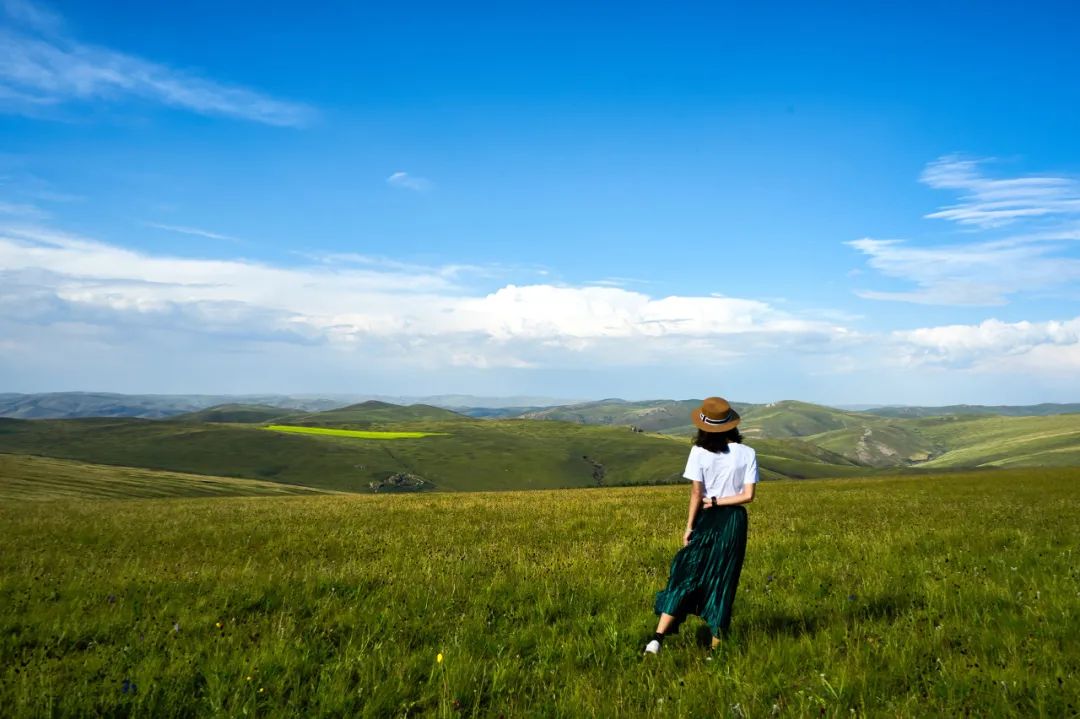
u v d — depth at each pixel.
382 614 8.19
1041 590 8.50
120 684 5.81
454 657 6.55
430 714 5.27
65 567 12.41
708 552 6.79
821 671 5.85
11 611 8.57
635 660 6.57
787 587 9.76
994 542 13.69
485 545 15.09
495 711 5.31
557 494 39.50
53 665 6.38
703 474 6.91
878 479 48.81
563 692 5.60
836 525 17.38
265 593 9.42
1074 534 14.70
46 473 107.38
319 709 5.40
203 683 6.03
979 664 5.73
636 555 12.79
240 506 32.09
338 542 15.99
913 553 12.59
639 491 40.06
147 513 26.94
